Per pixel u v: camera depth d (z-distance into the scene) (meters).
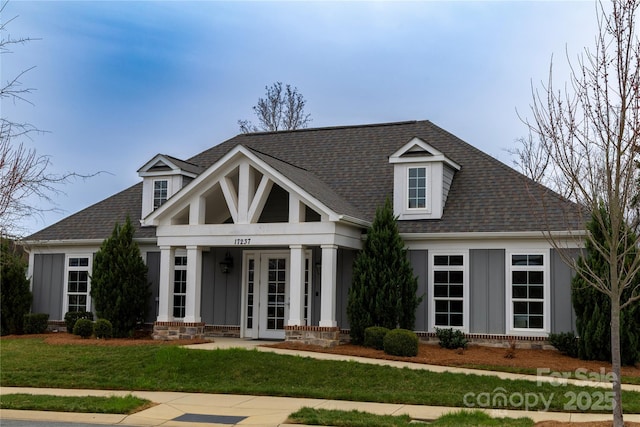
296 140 27.33
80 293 24.81
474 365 16.47
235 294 22.95
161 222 21.66
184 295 23.73
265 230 20.20
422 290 20.67
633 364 17.17
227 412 12.59
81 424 11.79
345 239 20.27
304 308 22.12
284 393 14.20
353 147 25.73
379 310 19.34
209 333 23.11
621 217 10.80
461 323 20.22
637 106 10.42
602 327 17.20
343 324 21.34
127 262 22.75
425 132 25.28
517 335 19.52
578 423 10.84
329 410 12.46
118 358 17.39
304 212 20.44
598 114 11.04
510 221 20.03
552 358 17.83
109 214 26.11
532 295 19.58
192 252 21.14
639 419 11.51
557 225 19.27
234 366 16.23
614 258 10.30
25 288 24.64
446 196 21.72
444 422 11.23
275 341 21.77
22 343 20.88
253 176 20.98
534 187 20.86
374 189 23.05
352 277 20.20
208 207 22.84
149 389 14.95
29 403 13.14
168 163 24.64
